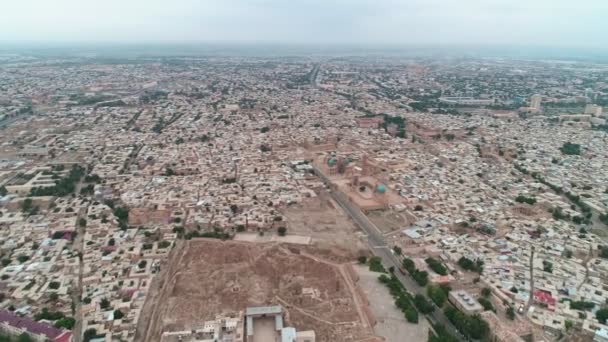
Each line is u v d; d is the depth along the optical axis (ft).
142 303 560.61
